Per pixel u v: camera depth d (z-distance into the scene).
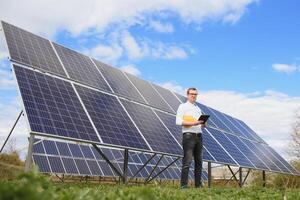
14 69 11.37
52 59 13.98
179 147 14.80
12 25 13.77
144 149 12.55
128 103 15.39
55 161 19.22
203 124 10.30
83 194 3.28
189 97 10.73
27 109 10.02
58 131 10.14
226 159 16.95
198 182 10.49
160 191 5.64
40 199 1.98
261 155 22.12
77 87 13.39
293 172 23.31
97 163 21.22
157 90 19.91
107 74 16.64
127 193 4.11
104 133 11.78
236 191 7.89
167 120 16.88
